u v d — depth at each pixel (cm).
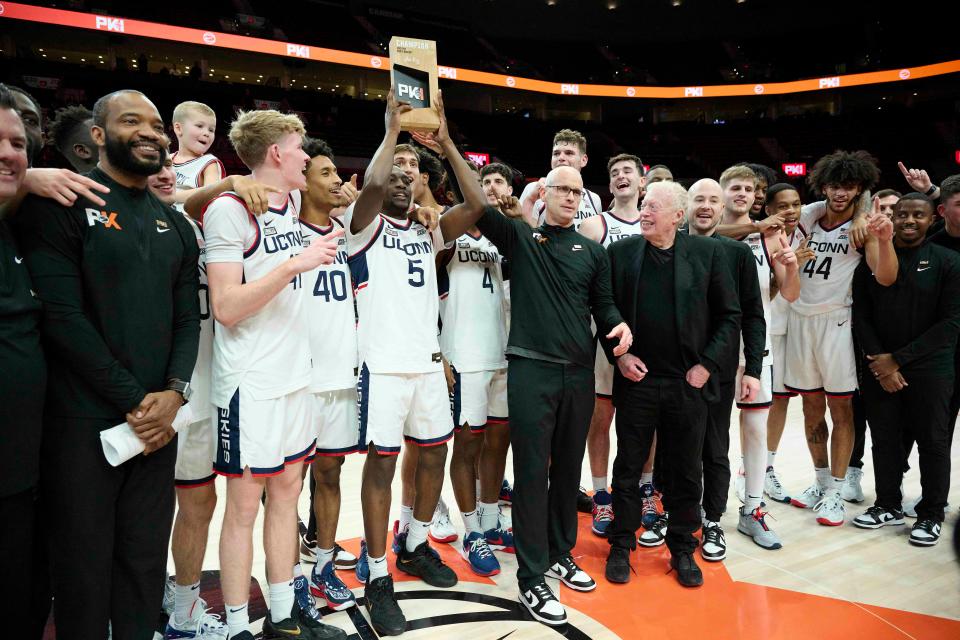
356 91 2061
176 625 222
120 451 163
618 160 353
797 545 309
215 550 299
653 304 267
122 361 170
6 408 147
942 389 303
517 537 250
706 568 286
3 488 148
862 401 357
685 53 2272
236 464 202
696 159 1983
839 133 1897
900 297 310
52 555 166
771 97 2205
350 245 253
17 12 1306
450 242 275
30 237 160
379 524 241
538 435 246
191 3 1838
